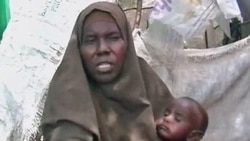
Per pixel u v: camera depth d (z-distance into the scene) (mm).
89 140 935
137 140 987
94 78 1001
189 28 1297
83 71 982
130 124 1000
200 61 1387
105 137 982
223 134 1400
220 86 1390
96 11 995
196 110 1042
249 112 1396
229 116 1401
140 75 1016
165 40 1346
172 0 1287
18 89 1269
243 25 1572
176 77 1382
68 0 1341
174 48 1356
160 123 1038
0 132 1242
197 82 1386
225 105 1402
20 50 1299
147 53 1352
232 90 1397
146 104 1009
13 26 1328
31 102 1258
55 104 961
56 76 986
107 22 988
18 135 1243
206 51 1384
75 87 962
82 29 997
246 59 1382
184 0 1283
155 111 1076
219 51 1386
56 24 1317
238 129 1397
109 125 992
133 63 1014
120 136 990
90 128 936
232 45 1385
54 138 940
